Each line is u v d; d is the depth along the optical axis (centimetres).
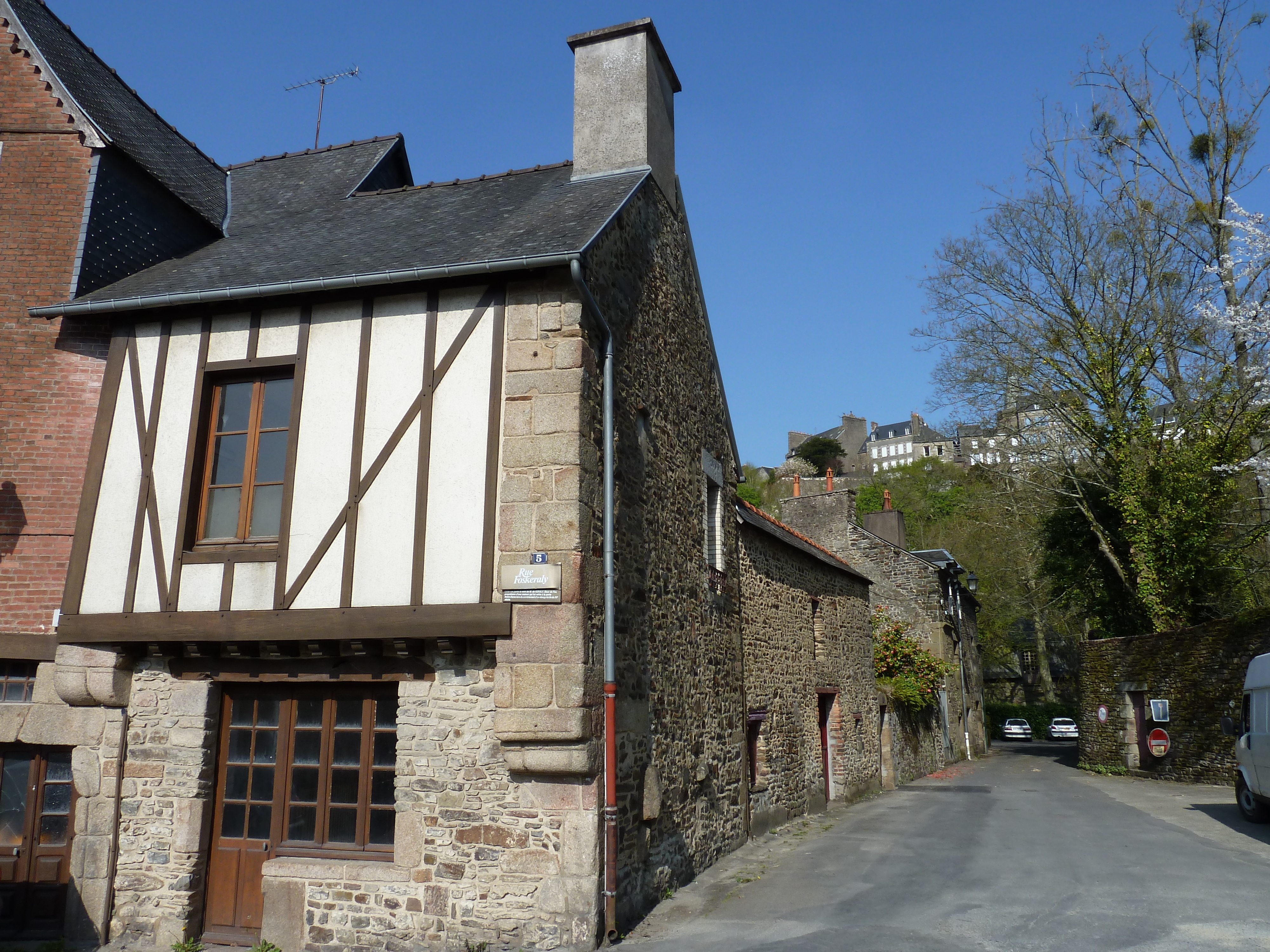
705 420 992
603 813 604
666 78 955
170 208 862
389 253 726
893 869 810
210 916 655
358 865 618
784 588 1252
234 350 698
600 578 637
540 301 646
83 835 664
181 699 675
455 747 613
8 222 777
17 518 720
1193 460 1720
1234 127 1767
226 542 674
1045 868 789
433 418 646
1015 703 4394
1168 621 1791
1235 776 1367
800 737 1248
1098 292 1962
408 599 618
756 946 577
